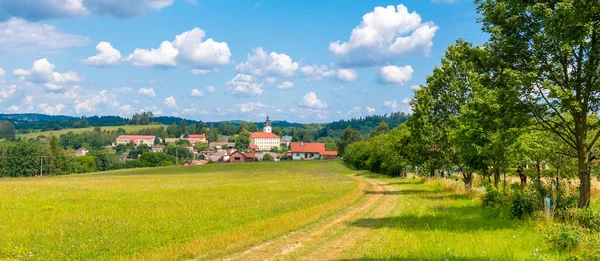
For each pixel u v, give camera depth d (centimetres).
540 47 1920
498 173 3153
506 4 1995
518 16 1950
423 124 4134
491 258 1247
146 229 1786
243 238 1594
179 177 8125
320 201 2942
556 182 2734
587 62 1869
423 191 3981
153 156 16825
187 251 1391
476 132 2778
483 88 2242
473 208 2508
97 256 1334
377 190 4166
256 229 1767
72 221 2022
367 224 1959
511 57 2059
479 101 2094
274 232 1714
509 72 1912
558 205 1964
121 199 3155
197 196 3428
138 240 1559
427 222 1989
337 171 10456
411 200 3105
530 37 2000
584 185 1941
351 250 1428
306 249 1457
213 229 1789
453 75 3941
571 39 1773
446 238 1561
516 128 2031
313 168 11756
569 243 1336
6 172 12431
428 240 1527
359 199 3225
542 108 1923
